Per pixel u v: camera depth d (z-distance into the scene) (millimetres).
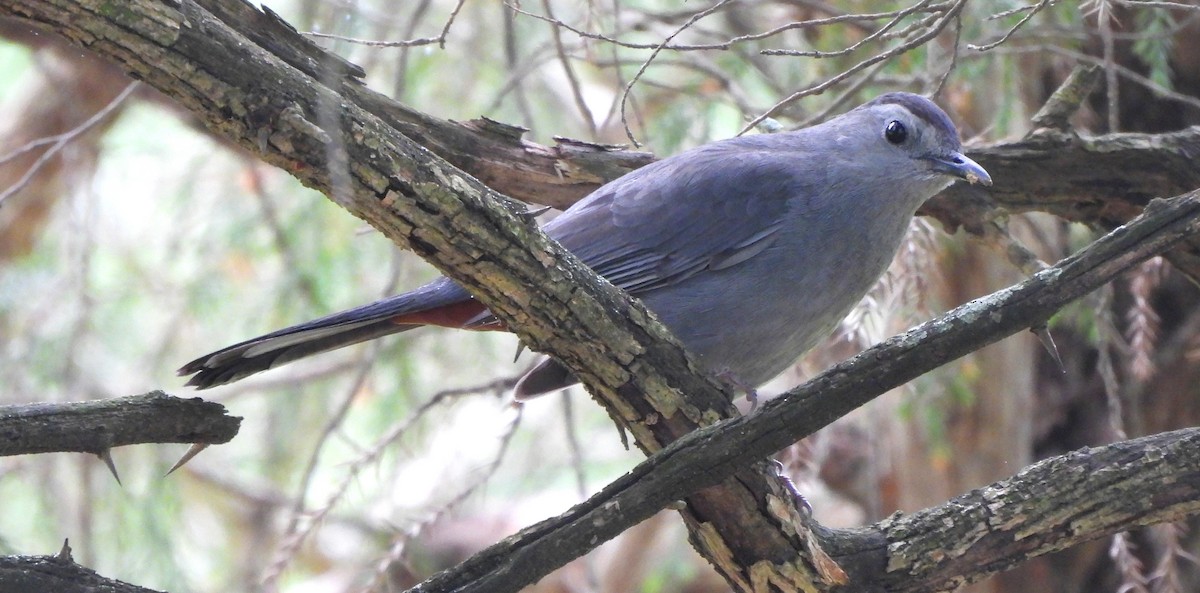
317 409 14727
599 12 10719
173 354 14062
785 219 8695
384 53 13703
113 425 6410
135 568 12562
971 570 7078
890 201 8812
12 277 13570
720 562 7023
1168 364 11945
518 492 14805
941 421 11680
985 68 10156
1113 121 9023
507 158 9219
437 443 14539
